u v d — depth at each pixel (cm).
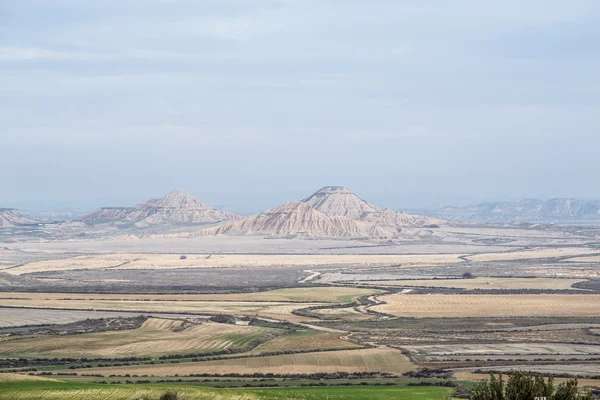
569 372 16612
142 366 17638
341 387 14500
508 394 8881
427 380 15512
